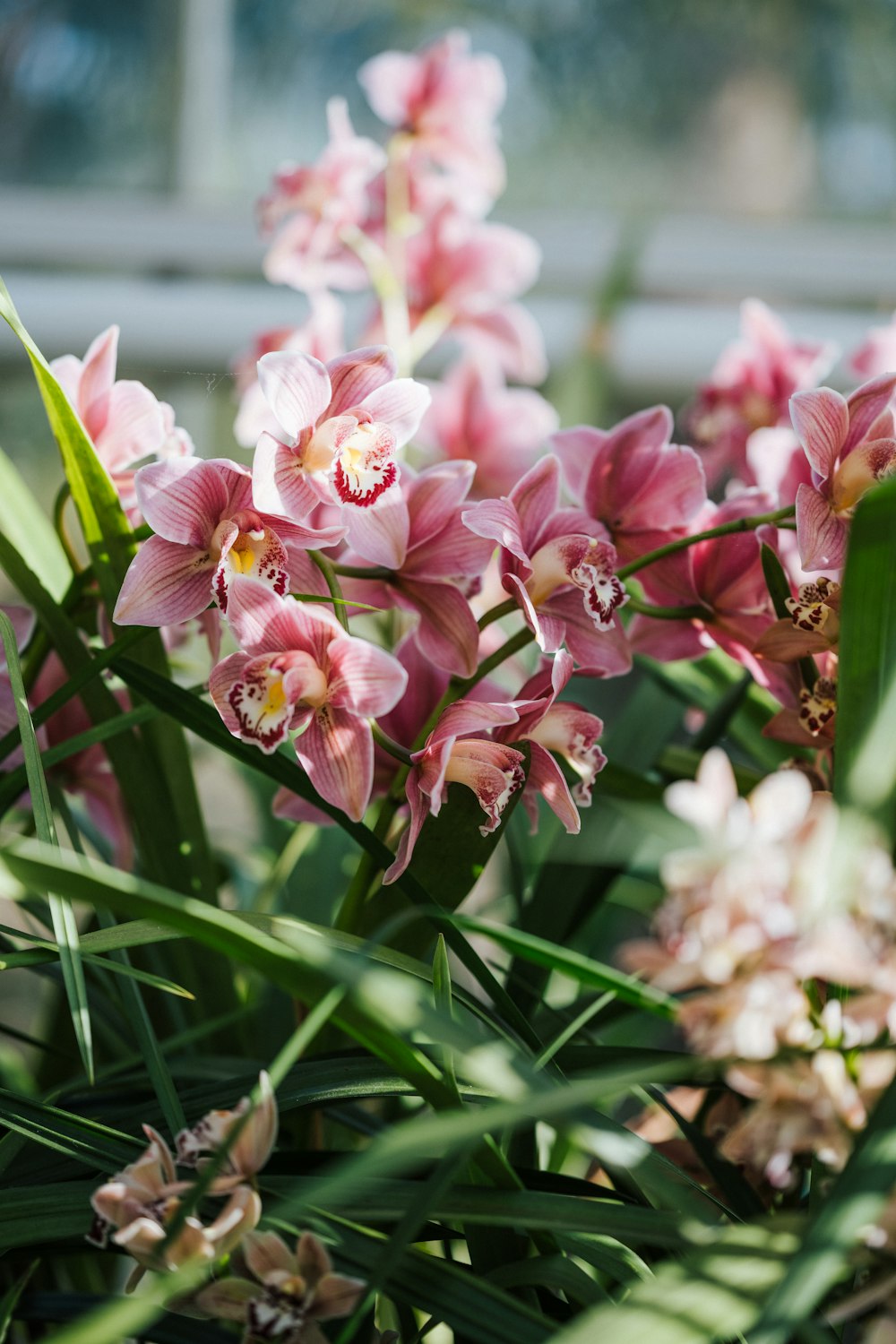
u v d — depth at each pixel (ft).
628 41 7.25
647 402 7.30
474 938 4.91
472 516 2.79
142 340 7.25
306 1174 2.64
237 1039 3.22
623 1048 2.82
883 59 7.23
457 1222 2.66
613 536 3.05
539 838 3.56
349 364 2.75
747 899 2.46
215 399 7.22
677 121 7.34
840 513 2.82
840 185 7.42
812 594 2.83
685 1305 2.31
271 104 7.39
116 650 2.81
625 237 4.83
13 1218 2.54
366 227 4.11
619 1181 2.82
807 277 7.49
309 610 2.69
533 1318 2.43
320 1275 2.40
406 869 2.77
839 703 2.63
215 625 2.95
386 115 4.10
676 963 2.48
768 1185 2.85
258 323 7.26
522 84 7.28
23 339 2.77
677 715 3.49
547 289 7.37
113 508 2.88
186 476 2.71
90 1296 2.57
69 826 3.06
